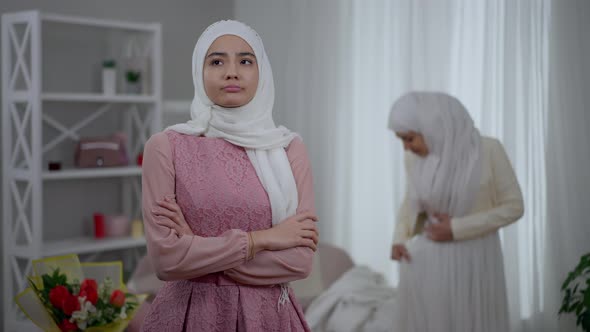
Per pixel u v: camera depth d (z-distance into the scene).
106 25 3.54
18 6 3.55
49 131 3.68
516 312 2.89
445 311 2.41
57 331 1.93
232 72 1.44
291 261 1.40
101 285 2.06
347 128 3.71
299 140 1.57
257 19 4.10
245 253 1.36
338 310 2.91
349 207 3.72
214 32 1.47
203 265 1.34
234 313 1.38
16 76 3.38
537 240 2.85
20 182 3.62
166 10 4.20
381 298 2.98
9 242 3.42
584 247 2.77
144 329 1.43
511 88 2.85
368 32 3.58
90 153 3.68
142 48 3.97
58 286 1.94
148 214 1.40
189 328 1.38
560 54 2.77
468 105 3.09
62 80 3.72
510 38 2.85
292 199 1.47
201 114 1.48
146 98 3.77
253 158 1.46
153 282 3.17
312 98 3.82
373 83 3.55
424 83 3.23
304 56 3.85
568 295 2.62
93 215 3.84
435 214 2.50
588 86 2.76
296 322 1.45
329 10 3.73
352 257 3.73
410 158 2.66
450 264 2.41
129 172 3.70
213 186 1.40
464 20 3.09
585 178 2.77
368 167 3.63
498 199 2.45
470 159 2.42
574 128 2.76
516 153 2.87
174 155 1.43
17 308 3.41
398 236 2.63
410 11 3.27
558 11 2.76
